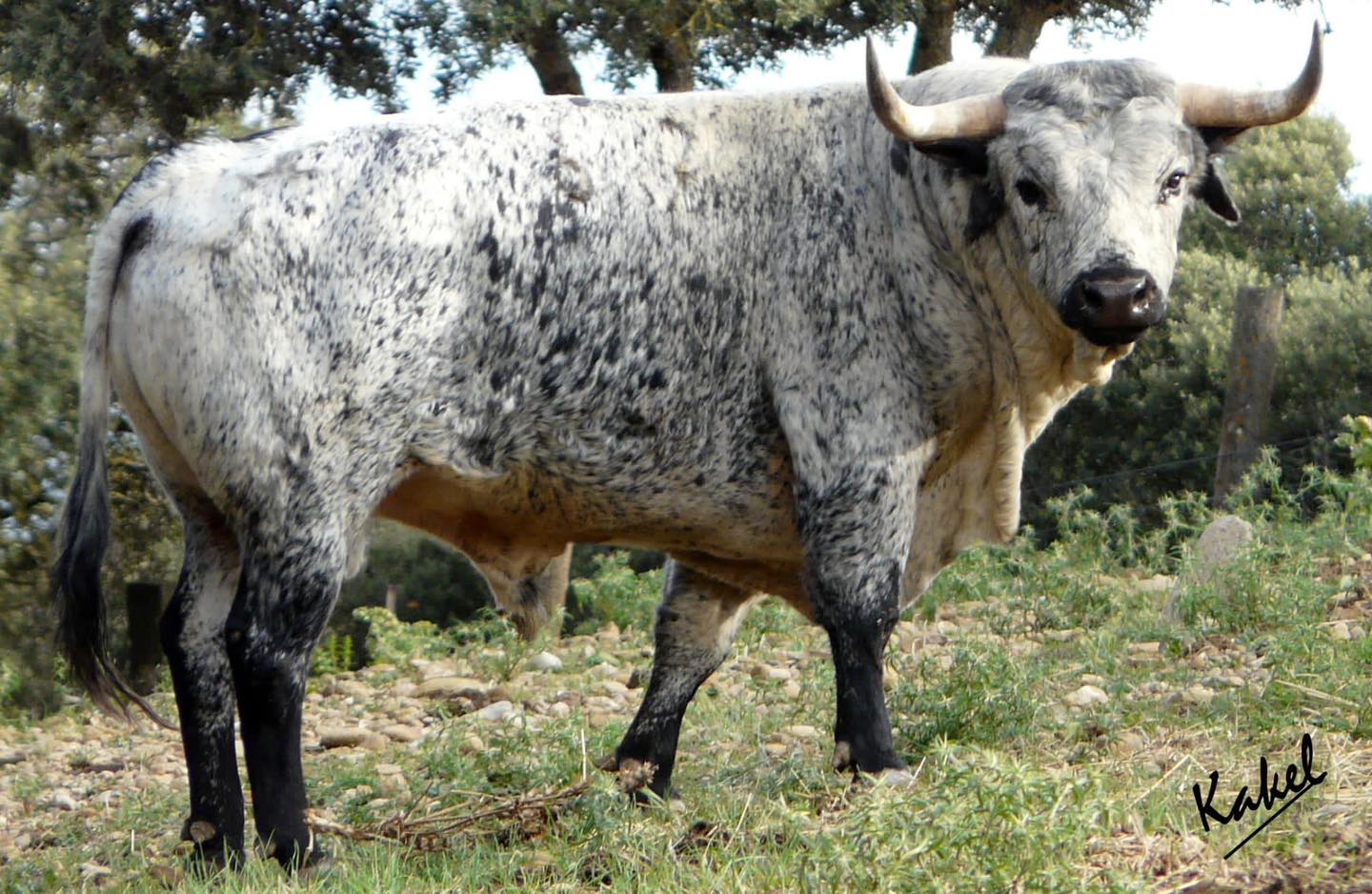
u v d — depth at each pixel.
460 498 7.40
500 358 7.09
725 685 11.78
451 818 7.32
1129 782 6.95
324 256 6.84
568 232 7.14
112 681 7.21
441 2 19.55
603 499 7.45
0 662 18.00
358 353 6.83
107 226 6.96
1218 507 16.86
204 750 7.16
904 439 7.31
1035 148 6.91
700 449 7.39
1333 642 9.52
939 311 7.29
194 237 6.77
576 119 7.34
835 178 7.37
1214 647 10.64
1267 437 30.39
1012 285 7.27
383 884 6.39
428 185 6.99
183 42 19.92
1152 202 6.90
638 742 8.13
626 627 16.53
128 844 8.44
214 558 7.30
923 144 7.07
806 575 7.41
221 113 22.27
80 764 11.70
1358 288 32.53
